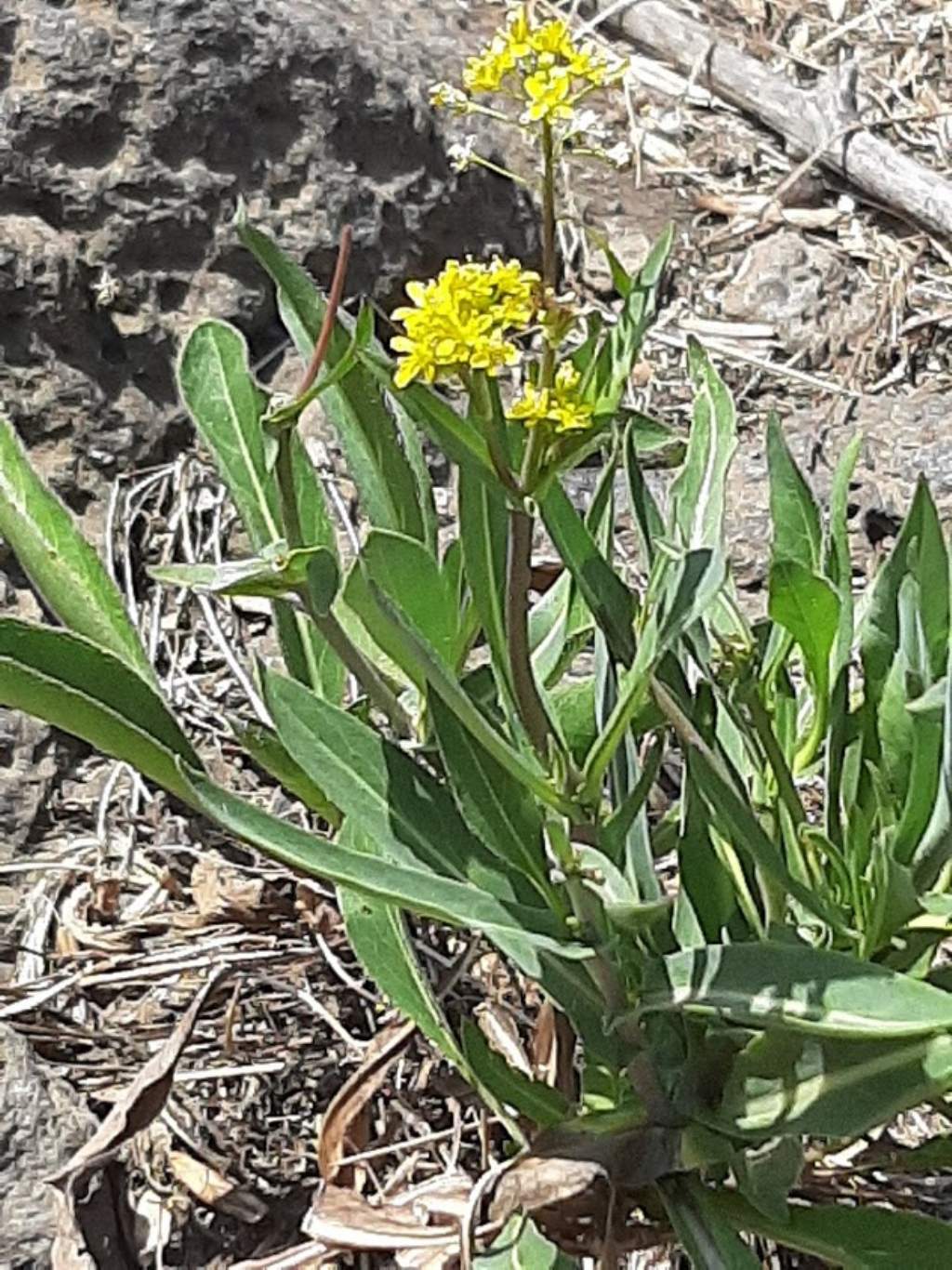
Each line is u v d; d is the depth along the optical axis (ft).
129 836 1.55
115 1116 1.20
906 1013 0.90
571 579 1.26
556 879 1.08
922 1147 1.20
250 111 1.94
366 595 0.92
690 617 0.91
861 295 2.23
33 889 1.52
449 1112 1.33
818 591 1.07
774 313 2.21
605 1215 1.10
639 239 2.30
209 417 1.27
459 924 0.96
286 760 1.20
